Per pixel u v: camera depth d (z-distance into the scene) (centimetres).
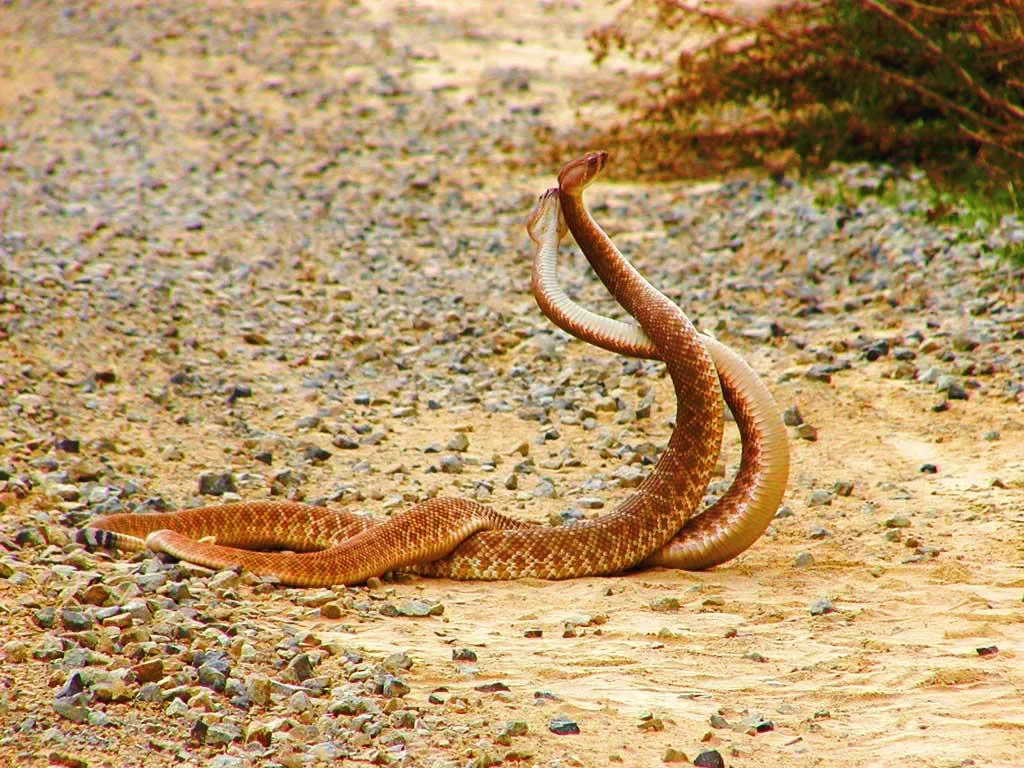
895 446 1545
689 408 1241
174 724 834
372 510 1403
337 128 3766
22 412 1631
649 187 3009
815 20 2972
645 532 1233
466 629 1070
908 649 986
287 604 1113
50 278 2239
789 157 2961
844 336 1933
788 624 1065
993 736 819
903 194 2553
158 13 5406
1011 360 1750
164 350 1952
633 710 874
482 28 4869
